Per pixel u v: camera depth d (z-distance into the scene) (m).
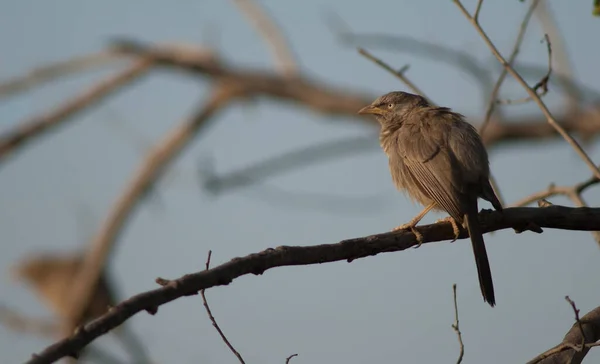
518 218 9.81
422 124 11.75
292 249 7.82
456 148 11.12
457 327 8.71
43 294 19.08
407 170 11.56
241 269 7.40
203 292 8.40
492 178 11.64
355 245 8.41
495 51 9.87
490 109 11.70
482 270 9.75
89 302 20.17
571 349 8.77
